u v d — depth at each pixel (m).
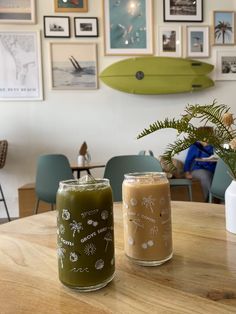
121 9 3.83
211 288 0.53
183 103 4.01
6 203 3.72
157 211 0.63
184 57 3.97
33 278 0.59
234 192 0.80
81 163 3.10
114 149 3.92
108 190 0.56
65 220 0.54
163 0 3.90
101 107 3.88
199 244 0.74
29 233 0.85
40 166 2.54
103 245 0.54
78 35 3.77
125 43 3.86
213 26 4.00
